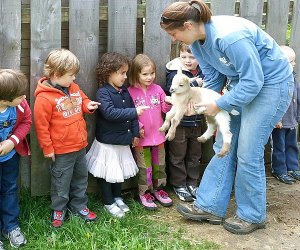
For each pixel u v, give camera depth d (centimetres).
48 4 223
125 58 239
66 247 212
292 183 298
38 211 238
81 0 232
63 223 232
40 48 227
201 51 214
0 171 212
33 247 214
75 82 241
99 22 252
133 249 210
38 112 218
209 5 273
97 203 255
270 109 214
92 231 225
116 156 244
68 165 229
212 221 242
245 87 202
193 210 243
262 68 211
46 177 248
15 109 206
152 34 256
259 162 225
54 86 221
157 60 262
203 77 259
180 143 267
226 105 209
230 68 212
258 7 281
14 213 220
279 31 295
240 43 199
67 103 223
